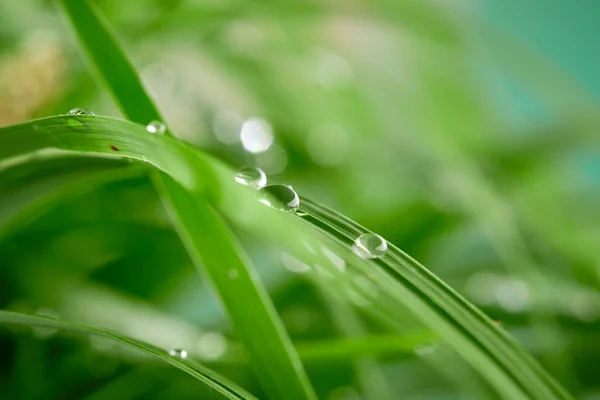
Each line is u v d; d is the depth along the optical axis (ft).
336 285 0.65
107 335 0.53
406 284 0.54
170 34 0.85
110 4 0.78
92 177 0.58
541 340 0.71
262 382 0.55
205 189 0.54
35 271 0.69
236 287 0.55
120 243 0.78
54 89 0.68
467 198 0.83
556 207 0.91
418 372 0.74
